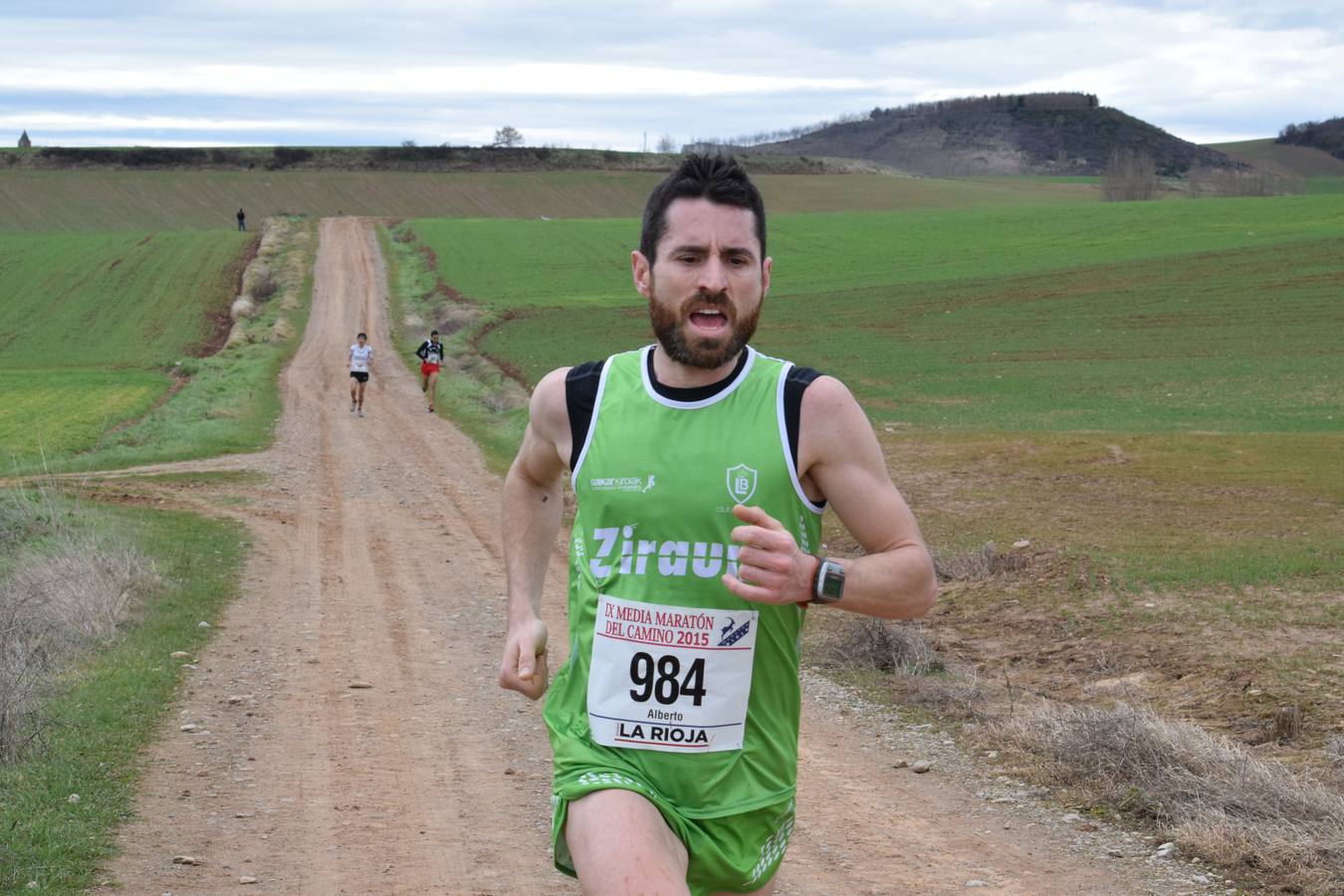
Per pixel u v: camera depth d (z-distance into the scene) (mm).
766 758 2924
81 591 10820
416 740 7906
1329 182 188625
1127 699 8586
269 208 117500
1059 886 5480
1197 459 20125
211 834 6043
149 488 19812
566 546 15047
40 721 7406
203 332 57625
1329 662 8906
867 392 35969
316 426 28594
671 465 2881
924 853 5930
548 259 77250
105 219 112688
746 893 2973
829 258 76375
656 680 2869
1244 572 11797
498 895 5363
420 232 86500
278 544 15523
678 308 2850
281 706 8641
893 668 9797
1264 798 6203
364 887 5422
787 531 2859
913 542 2840
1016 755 7457
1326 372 35875
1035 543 13797
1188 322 48281
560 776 2910
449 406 32969
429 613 11969
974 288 60469
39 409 35969
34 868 5336
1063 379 37375
